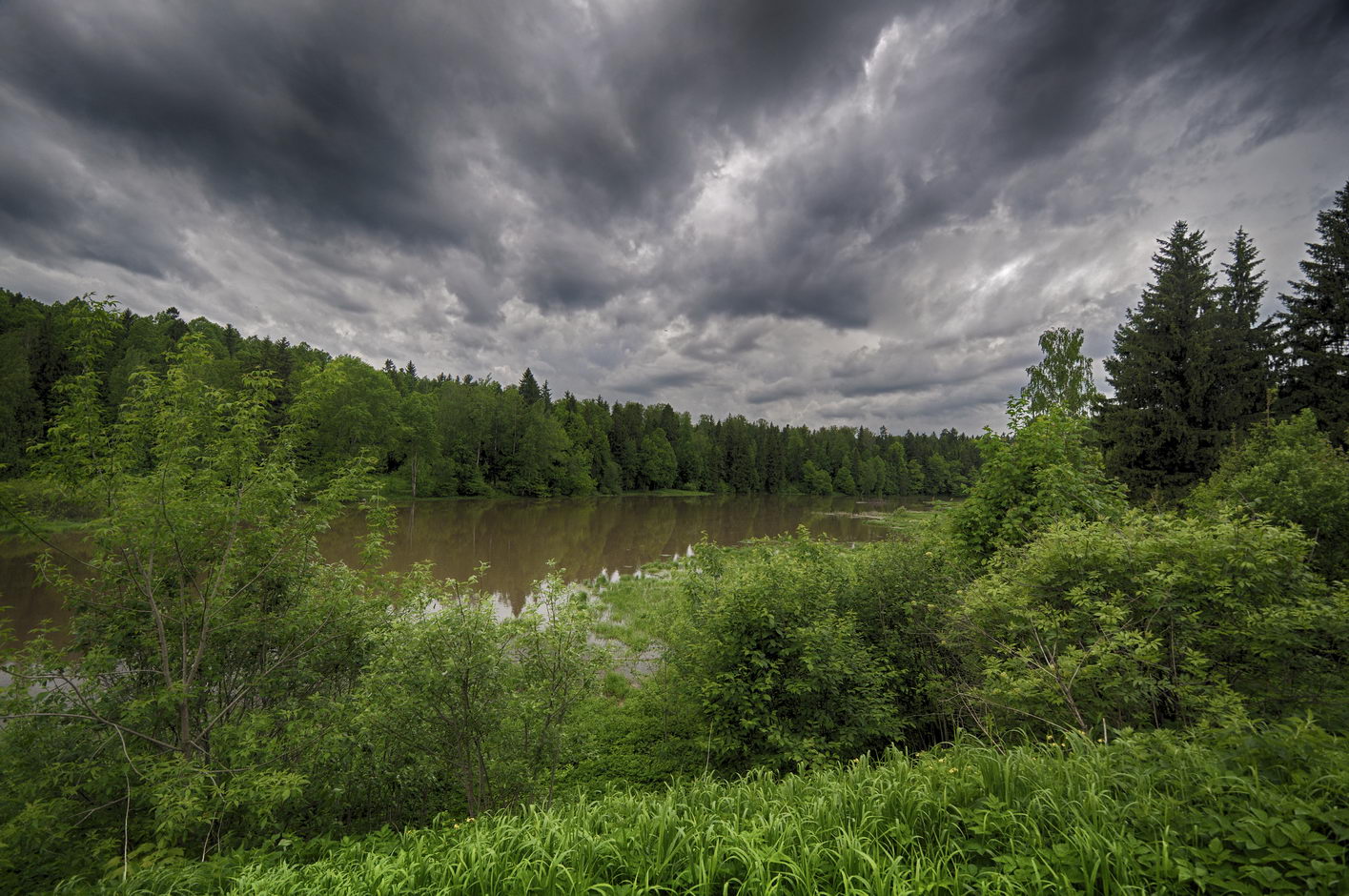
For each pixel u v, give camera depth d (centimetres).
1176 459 2311
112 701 630
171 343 5509
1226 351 2400
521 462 7388
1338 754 300
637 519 5275
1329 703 438
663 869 354
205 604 670
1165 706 539
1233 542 502
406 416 6053
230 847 565
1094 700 512
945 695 773
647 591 2069
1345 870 238
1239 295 2992
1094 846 299
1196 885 271
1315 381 2211
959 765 436
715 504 7950
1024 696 535
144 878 445
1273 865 266
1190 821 302
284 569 752
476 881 362
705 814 416
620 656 1371
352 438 5175
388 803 676
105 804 566
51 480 606
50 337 4500
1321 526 780
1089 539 579
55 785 566
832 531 4647
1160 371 2434
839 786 422
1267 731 359
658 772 826
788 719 742
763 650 759
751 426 13000
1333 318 2258
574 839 386
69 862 529
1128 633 484
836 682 743
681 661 860
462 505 5853
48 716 571
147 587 650
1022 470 933
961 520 955
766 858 333
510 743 629
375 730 606
